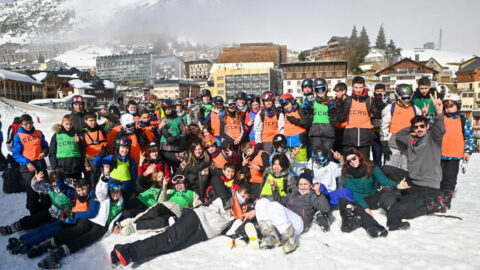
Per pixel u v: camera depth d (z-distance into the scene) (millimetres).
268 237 4137
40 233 4539
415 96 5895
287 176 5027
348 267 3658
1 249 4480
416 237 4281
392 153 5660
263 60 89438
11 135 7219
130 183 5707
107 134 6707
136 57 188500
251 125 7406
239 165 5773
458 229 4414
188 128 7281
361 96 5855
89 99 76500
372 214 5059
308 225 4785
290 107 6359
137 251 3926
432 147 4910
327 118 6035
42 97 75750
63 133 5977
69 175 6062
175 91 101688
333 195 4914
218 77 80438
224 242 4418
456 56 132125
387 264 3656
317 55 148000
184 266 3873
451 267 3490
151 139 7066
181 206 5270
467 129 6000
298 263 3807
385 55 118062
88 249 4445
